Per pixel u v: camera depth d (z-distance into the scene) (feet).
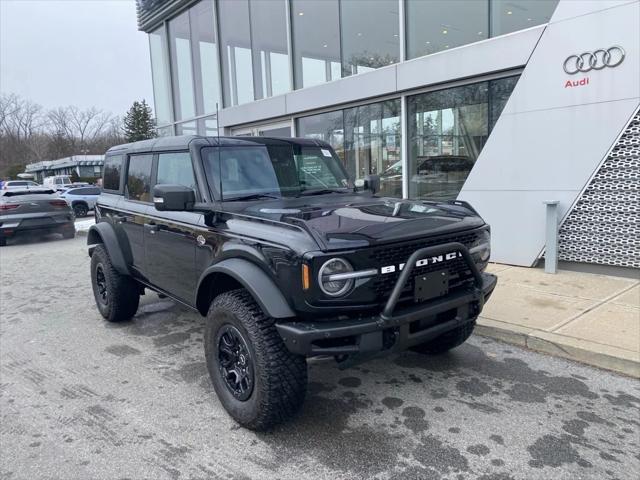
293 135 36.83
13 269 31.99
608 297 17.87
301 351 9.04
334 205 12.18
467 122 25.48
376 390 12.28
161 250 14.33
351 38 31.58
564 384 12.28
